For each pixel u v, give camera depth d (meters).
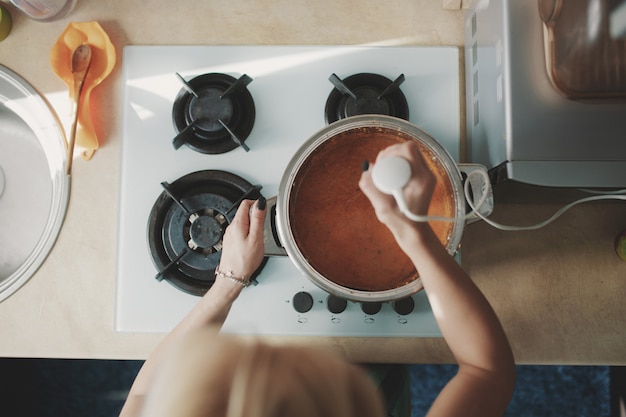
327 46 0.96
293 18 0.97
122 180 0.94
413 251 0.61
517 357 0.92
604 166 0.71
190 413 0.43
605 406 1.55
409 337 0.92
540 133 0.72
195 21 0.98
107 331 0.95
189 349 0.49
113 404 1.62
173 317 0.93
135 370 1.61
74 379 1.61
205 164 0.94
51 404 1.61
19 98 1.00
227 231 0.81
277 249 0.80
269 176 0.94
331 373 0.49
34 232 1.15
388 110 0.90
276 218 0.75
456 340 0.63
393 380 1.04
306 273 0.72
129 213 0.94
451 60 0.95
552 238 0.94
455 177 0.73
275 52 0.96
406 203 0.57
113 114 0.98
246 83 0.91
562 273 0.93
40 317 0.95
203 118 0.91
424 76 0.95
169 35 0.98
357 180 0.79
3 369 1.57
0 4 0.98
